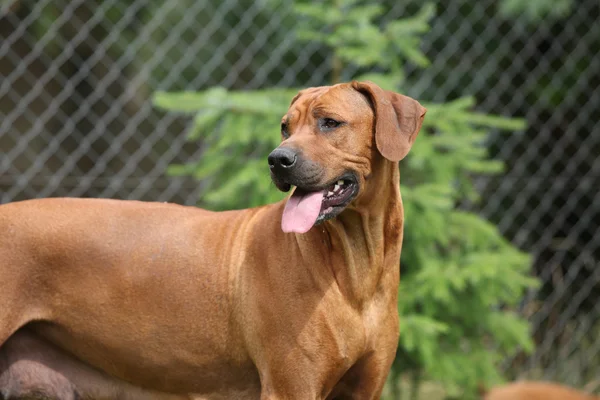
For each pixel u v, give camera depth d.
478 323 8.41
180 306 5.26
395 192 5.26
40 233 5.31
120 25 10.11
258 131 7.82
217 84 12.00
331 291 5.03
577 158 11.23
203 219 5.48
